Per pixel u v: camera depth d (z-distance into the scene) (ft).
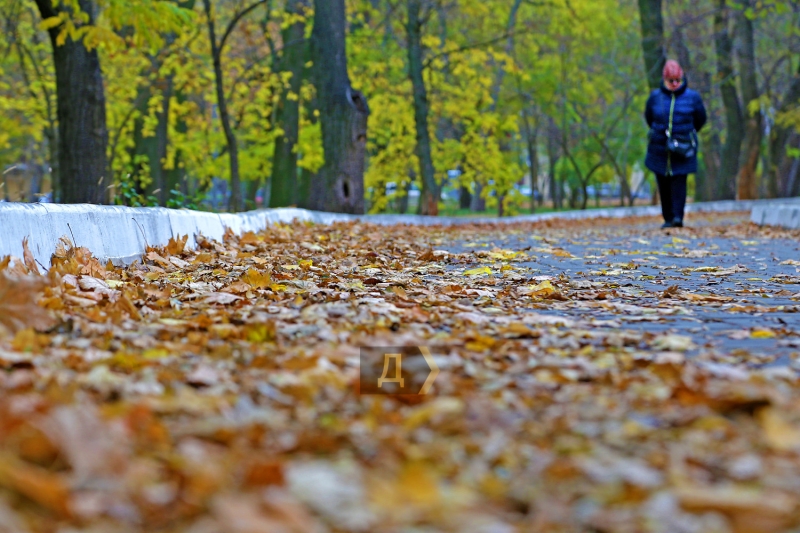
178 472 6.34
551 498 6.21
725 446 7.47
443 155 108.58
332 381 9.88
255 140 100.94
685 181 54.34
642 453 7.29
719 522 5.77
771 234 46.91
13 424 6.50
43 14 42.22
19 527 5.18
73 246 20.53
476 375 10.53
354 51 94.73
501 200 121.49
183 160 100.27
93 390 9.18
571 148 170.19
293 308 16.81
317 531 5.52
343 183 71.72
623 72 142.10
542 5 103.19
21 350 11.30
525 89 128.67
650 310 17.70
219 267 25.68
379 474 6.61
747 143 116.57
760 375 10.52
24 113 91.71
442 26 111.65
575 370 10.92
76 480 6.01
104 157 44.60
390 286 21.36
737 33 113.29
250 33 81.46
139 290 18.60
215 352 11.66
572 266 28.73
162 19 40.22
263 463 6.21
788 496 6.19
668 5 127.54
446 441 7.62
